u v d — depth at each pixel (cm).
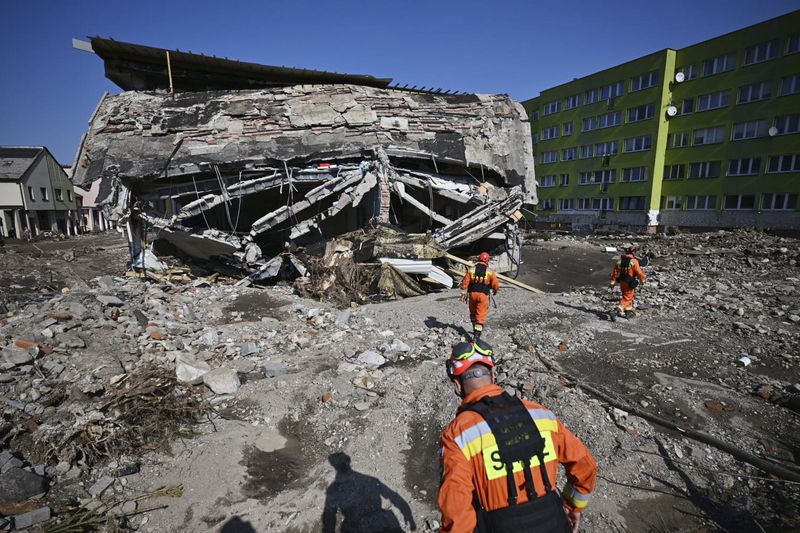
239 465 404
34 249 2408
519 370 602
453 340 742
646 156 3450
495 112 1561
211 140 1212
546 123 4419
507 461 193
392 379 582
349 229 1591
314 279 1123
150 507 349
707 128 3103
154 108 1270
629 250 873
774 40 2695
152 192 1169
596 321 860
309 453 438
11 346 543
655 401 521
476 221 1368
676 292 1143
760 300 1026
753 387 559
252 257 1207
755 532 332
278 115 1323
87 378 514
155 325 719
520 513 188
